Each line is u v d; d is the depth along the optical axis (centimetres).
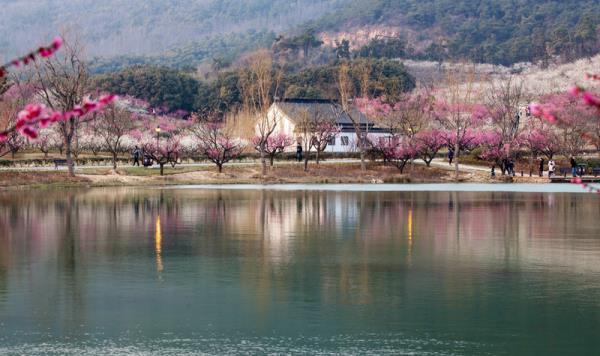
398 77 17362
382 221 4103
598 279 2500
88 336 1894
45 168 7556
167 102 16350
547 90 18400
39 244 3228
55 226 3850
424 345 1822
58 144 9394
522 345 1819
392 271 2636
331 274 2588
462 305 2169
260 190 6606
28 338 1878
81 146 9525
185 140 9938
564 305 2162
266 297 2262
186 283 2445
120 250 3070
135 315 2073
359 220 4150
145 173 7575
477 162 9300
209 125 8938
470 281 2475
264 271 2638
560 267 2706
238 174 7900
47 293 2311
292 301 2219
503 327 1958
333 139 10688
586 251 3053
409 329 1945
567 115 9156
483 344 1827
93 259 2859
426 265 2748
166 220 4128
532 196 5969
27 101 9250
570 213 4556
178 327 1964
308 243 3272
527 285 2416
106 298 2250
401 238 3434
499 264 2766
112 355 1759
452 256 2936
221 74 17125
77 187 6769
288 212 4578
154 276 2552
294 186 7250
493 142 9394
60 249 3092
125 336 1894
